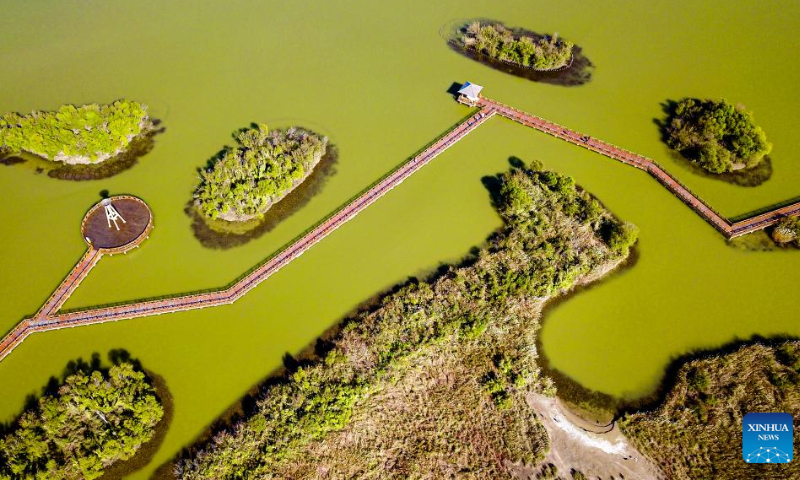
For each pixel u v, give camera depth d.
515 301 63.41
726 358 58.22
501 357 59.47
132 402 56.16
